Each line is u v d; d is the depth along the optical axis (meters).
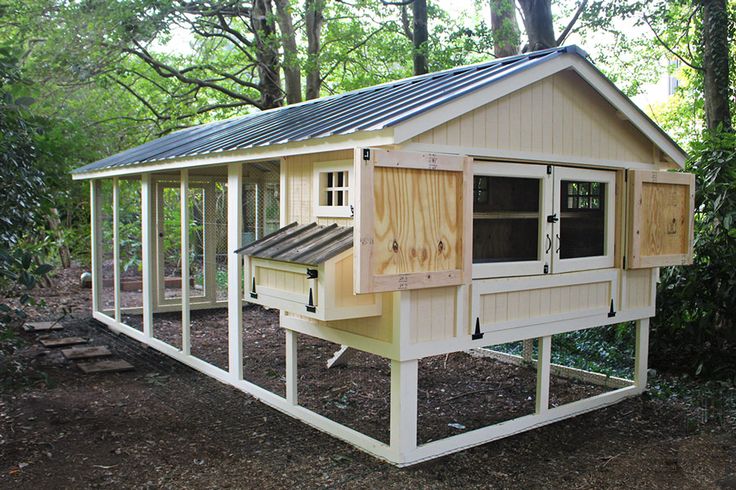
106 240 10.22
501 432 4.62
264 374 6.39
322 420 4.73
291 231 4.81
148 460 4.15
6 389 4.83
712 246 6.34
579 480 3.90
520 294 4.61
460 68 5.42
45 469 3.98
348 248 3.96
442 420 5.04
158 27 13.72
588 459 4.25
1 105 4.75
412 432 4.08
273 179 6.66
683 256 5.73
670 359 6.79
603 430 4.85
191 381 6.21
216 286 9.87
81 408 5.30
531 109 4.55
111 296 10.33
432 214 3.90
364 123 3.96
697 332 6.46
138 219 10.18
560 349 7.48
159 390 5.89
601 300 5.25
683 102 16.70
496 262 4.46
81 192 12.07
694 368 6.48
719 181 6.34
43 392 5.76
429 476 3.90
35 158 5.49
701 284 6.45
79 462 4.11
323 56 15.58
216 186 8.73
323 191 4.72
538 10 11.57
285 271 4.35
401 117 3.63
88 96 15.55
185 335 6.85
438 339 4.12
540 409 4.91
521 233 4.65
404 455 4.04
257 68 17.83
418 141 3.87
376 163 3.57
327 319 3.89
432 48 14.19
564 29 13.50
